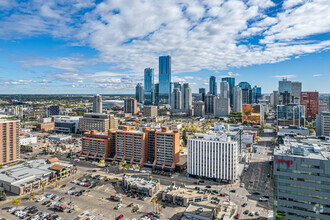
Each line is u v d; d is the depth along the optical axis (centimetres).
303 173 13338
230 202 18250
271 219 15388
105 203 18288
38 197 19275
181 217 15700
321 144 17988
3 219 15850
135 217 16212
